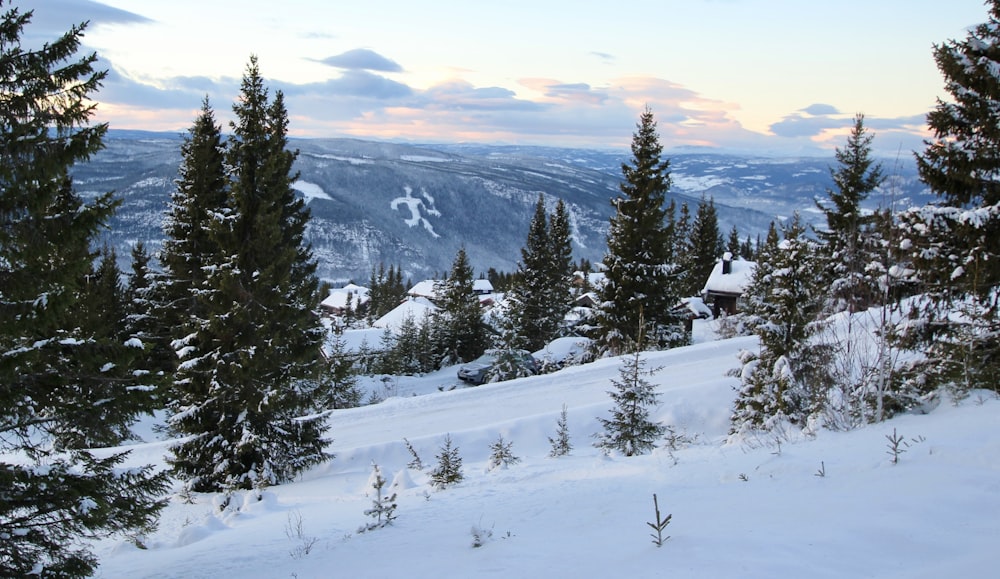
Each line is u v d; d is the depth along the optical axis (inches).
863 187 1428.4
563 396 1070.4
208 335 793.6
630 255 1533.0
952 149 548.1
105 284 1257.4
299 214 1201.4
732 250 3777.1
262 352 772.0
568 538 285.4
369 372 2059.5
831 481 298.7
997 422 355.9
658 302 1563.7
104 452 915.4
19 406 338.0
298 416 892.6
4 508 323.0
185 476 797.9
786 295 634.2
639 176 1542.8
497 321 2080.5
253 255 809.5
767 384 636.7
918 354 559.5
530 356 1860.2
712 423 864.3
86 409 347.3
